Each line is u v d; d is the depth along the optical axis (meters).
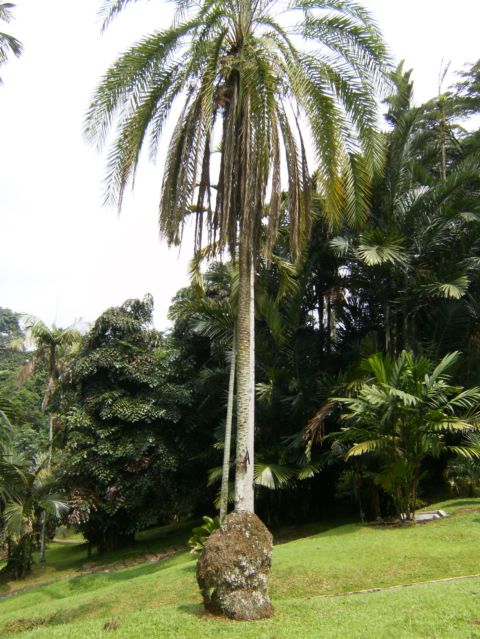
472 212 14.34
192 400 18.97
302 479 15.12
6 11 14.14
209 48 9.73
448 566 9.05
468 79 22.09
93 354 19.11
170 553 17.30
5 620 10.07
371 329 17.75
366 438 12.67
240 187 9.24
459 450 12.16
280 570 9.76
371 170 10.24
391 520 13.02
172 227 9.30
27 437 31.31
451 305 14.59
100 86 9.89
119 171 10.02
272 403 15.45
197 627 6.46
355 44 9.64
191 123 9.50
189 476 19.47
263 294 15.05
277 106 9.45
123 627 6.74
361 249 13.52
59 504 17.09
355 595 8.05
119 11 9.71
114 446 17.88
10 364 51.69
